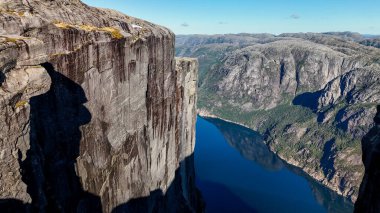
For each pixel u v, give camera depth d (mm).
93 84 46531
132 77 57688
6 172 26031
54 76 39594
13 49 28391
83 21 49281
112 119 52438
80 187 46031
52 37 39000
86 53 44156
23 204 27812
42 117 38562
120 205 57812
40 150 36531
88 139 46969
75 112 43750
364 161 47812
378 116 51125
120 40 51906
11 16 35281
